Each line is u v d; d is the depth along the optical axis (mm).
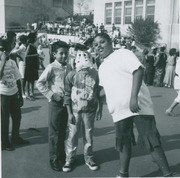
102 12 26188
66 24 29781
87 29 25094
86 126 3633
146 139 3281
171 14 20609
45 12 35344
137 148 4445
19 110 4449
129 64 3115
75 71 3543
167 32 20688
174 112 6797
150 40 20438
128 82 3211
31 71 7590
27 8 34156
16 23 33688
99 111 3807
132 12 23969
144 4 23062
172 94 9133
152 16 22672
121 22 24859
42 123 5699
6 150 4281
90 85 3531
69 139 3666
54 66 3615
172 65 10359
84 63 3496
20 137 4555
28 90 7766
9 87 4160
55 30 29766
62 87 3646
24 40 7582
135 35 20672
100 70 3334
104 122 5824
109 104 3289
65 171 3656
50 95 3588
